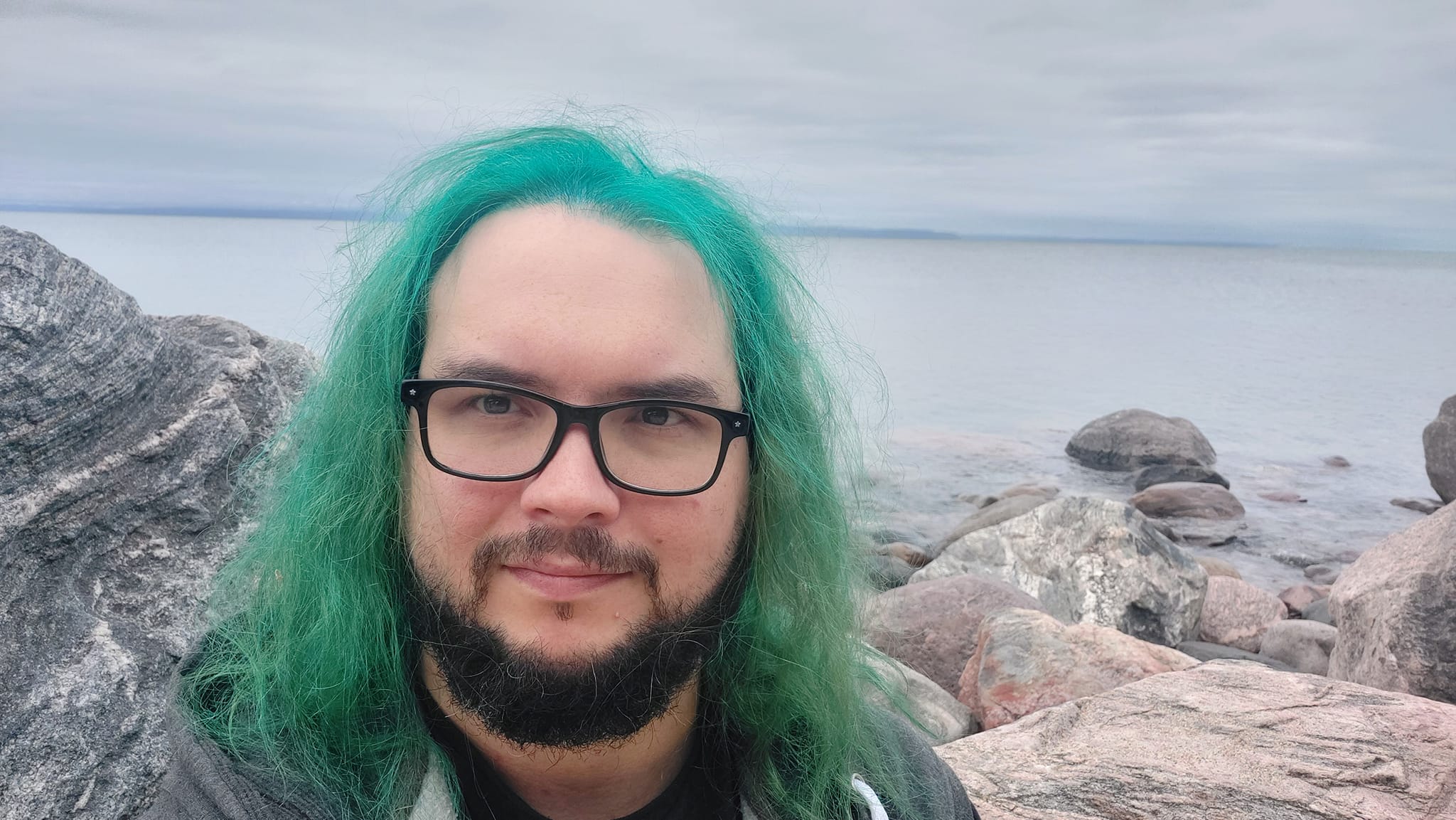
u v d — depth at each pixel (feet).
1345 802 2.87
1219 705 3.47
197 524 3.51
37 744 2.83
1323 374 26.18
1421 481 14.75
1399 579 5.36
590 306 1.40
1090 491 13.60
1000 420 18.56
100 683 3.00
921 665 5.74
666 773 1.57
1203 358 29.01
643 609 1.39
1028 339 32.19
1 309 3.13
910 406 19.54
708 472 1.45
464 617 1.37
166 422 3.57
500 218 1.51
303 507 1.63
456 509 1.37
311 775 1.40
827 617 1.78
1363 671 5.42
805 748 1.71
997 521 10.03
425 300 1.56
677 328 1.45
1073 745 3.22
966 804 1.83
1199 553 11.16
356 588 1.52
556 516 1.33
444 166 1.63
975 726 4.71
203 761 1.37
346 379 1.64
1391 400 22.29
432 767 1.45
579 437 1.36
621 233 1.47
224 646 1.57
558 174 1.55
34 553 3.16
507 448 1.38
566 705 1.35
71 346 3.29
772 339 1.76
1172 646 7.34
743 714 1.68
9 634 2.99
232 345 4.25
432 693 1.47
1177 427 15.21
